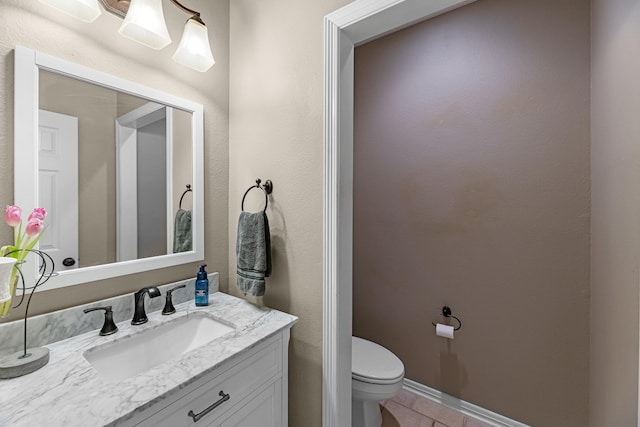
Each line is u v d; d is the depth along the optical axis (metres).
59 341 0.91
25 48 0.85
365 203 2.08
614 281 1.00
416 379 1.89
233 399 0.88
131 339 0.98
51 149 0.91
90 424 0.57
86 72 0.98
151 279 1.19
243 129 1.43
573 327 1.41
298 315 1.24
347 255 1.17
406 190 1.91
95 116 1.02
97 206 1.02
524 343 1.53
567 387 1.42
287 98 1.26
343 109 1.12
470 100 1.67
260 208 1.37
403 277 1.93
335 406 1.14
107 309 0.97
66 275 0.94
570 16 1.38
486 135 1.62
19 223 0.75
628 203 0.86
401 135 1.92
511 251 1.56
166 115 1.23
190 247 1.33
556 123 1.42
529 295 1.52
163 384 0.70
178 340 1.11
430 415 1.72
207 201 1.40
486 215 1.63
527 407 1.53
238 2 1.44
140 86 1.13
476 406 1.68
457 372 1.74
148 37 1.04
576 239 1.39
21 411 0.60
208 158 1.40
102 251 1.04
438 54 1.78
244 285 1.24
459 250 1.72
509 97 1.55
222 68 1.45
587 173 1.35
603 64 1.13
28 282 0.86
